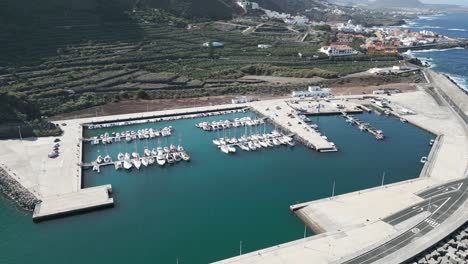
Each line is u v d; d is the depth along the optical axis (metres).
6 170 137.62
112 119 191.12
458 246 97.81
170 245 107.75
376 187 130.75
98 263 100.75
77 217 118.31
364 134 184.62
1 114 171.25
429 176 138.12
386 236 102.38
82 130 178.00
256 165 153.88
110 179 141.25
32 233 111.31
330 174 146.50
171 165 152.62
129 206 125.56
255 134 181.00
